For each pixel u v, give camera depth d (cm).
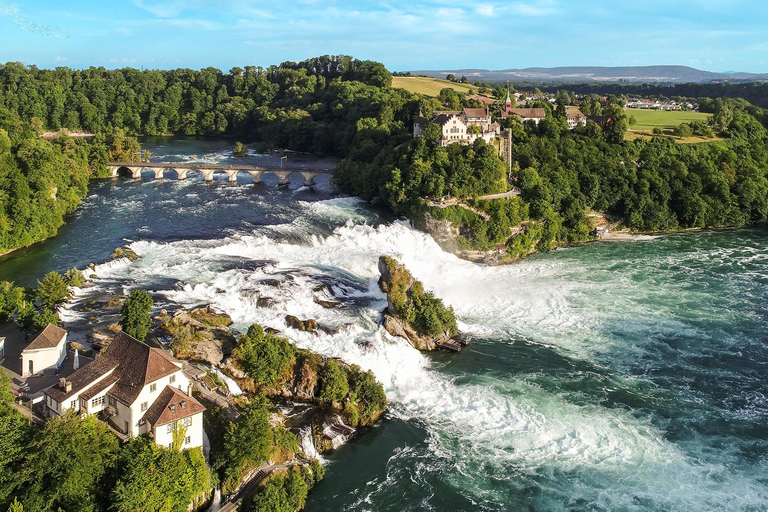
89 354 9575
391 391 10375
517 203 18888
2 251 15500
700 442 9231
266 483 7650
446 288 14925
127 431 7388
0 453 6594
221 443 7838
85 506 6569
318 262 15325
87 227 17875
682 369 11331
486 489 8200
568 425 9538
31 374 8612
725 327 13025
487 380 10769
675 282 15625
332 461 8656
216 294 12600
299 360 10031
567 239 19538
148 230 17450
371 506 7850
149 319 10369
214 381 9206
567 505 7938
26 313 10438
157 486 6788
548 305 14012
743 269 16750
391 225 17800
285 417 9156
